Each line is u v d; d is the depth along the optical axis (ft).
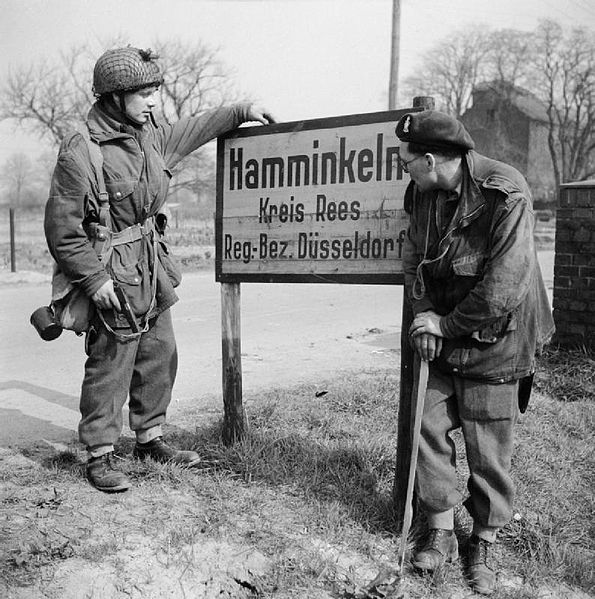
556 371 19.04
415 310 9.55
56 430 15.53
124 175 11.25
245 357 23.54
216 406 17.06
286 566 9.45
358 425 14.75
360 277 11.65
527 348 9.16
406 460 10.56
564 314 20.68
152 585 9.02
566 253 20.51
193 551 9.67
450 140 8.66
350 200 11.64
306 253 12.19
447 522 9.69
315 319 33.24
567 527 10.71
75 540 9.82
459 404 9.44
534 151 170.91
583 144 163.53
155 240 11.93
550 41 163.12
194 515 10.71
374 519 10.70
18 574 9.07
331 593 9.04
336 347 25.35
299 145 12.12
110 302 11.09
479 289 8.65
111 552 9.58
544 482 12.27
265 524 10.45
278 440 13.29
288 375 20.27
